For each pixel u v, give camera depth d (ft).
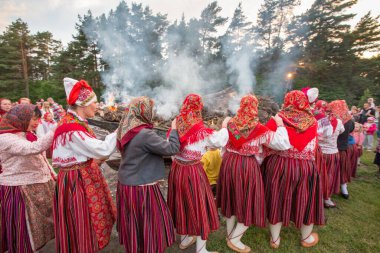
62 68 85.40
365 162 17.56
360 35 78.13
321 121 8.97
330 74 75.05
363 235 8.52
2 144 5.64
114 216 6.42
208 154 9.67
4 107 9.58
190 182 6.32
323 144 10.23
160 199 5.78
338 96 70.44
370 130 22.04
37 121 6.17
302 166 6.93
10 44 93.71
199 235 6.42
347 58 75.25
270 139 6.62
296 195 7.05
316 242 7.84
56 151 5.52
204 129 6.23
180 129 6.28
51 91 88.22
